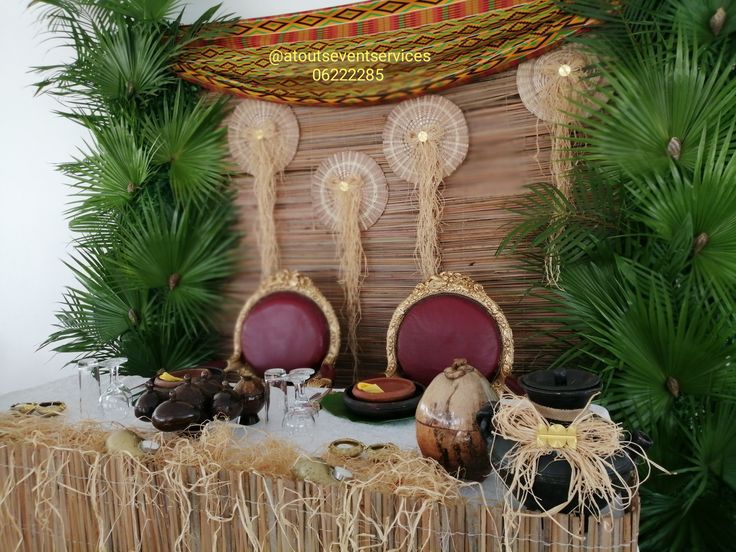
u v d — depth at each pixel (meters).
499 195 2.23
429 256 2.32
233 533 1.01
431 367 1.94
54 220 2.88
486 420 0.92
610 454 0.81
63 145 2.82
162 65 2.57
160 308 2.59
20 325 3.00
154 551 1.08
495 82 2.19
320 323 2.20
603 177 1.85
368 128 2.41
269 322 2.21
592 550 0.79
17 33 2.81
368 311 2.49
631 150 1.77
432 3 2.22
